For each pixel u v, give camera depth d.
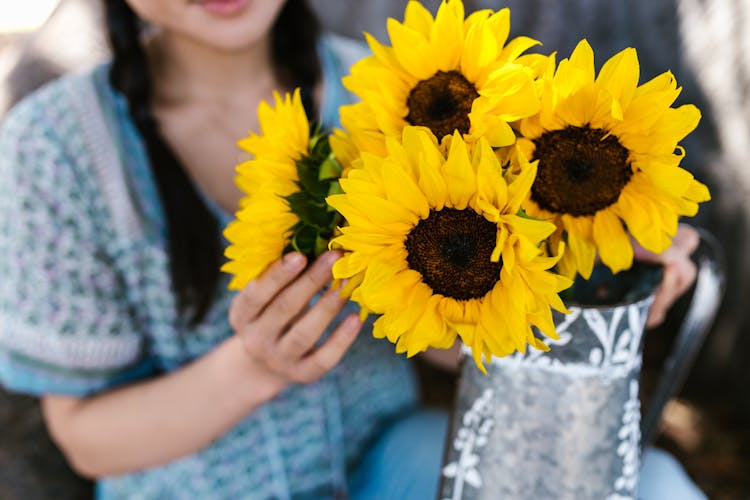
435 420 1.00
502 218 0.53
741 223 1.64
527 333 0.54
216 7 0.79
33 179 0.83
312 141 0.62
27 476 1.28
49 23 1.34
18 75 1.31
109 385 0.87
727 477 1.57
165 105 0.90
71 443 0.86
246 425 0.92
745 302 1.66
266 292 0.63
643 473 0.86
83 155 0.84
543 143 0.56
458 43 0.58
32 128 0.83
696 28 1.70
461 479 0.68
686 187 0.54
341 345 0.71
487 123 0.54
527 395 0.64
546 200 0.57
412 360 1.08
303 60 0.95
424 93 0.58
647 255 0.72
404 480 0.92
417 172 0.54
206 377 0.80
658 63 1.78
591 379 0.63
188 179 0.85
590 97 0.55
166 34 0.89
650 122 0.55
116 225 0.85
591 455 0.65
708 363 1.74
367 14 1.87
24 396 1.39
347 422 0.97
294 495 0.95
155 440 0.82
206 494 0.92
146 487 0.94
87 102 0.85
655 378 1.74
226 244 0.88
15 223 0.82
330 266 0.61
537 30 1.82
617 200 0.57
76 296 0.84
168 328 0.89
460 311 0.56
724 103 1.67
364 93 0.58
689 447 1.64
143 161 0.86
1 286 0.83
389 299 0.55
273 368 0.72
